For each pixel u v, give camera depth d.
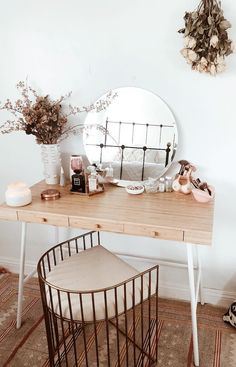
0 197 2.23
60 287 1.40
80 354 1.69
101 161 1.92
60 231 2.21
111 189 1.85
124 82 1.79
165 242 2.03
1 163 2.15
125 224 1.44
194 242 1.39
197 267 2.00
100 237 2.13
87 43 1.77
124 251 2.12
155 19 1.65
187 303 2.08
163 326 1.88
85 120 1.89
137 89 1.77
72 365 1.63
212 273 2.02
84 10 1.73
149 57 1.72
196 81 1.69
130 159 1.86
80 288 1.41
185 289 2.10
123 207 1.60
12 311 2.01
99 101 1.84
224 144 1.75
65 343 1.61
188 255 1.45
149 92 1.76
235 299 1.99
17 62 1.90
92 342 1.77
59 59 1.84
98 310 1.34
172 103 1.75
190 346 1.75
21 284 1.80
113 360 1.66
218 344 1.76
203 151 1.79
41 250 2.29
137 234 1.45
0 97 1.99
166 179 1.78
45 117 1.74
